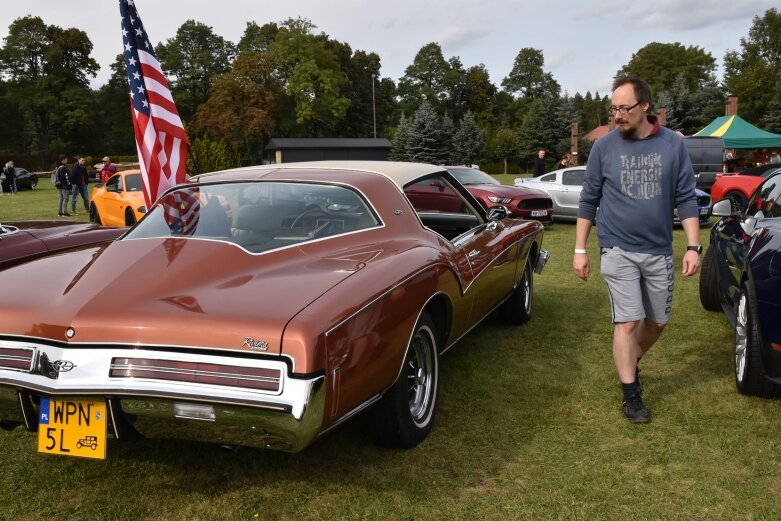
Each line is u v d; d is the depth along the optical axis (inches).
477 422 134.9
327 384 90.5
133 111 236.5
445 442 125.5
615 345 136.4
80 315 94.7
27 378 94.7
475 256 154.9
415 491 107.5
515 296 203.9
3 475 114.6
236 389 87.3
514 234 190.1
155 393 88.0
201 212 126.4
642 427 131.8
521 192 474.3
